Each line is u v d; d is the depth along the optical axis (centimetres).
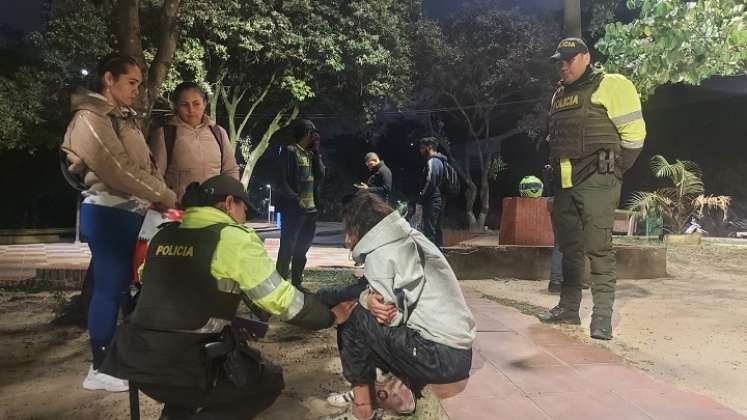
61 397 344
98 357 354
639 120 463
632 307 614
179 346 247
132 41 498
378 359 288
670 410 313
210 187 272
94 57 1550
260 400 283
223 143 432
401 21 2170
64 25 1512
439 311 277
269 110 2447
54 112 1577
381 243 266
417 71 2411
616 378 364
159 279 254
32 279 683
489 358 401
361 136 3397
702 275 862
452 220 3173
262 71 2088
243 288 254
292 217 584
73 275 674
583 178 478
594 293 480
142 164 359
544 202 815
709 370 405
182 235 260
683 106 2197
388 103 2436
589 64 482
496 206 3159
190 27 1745
